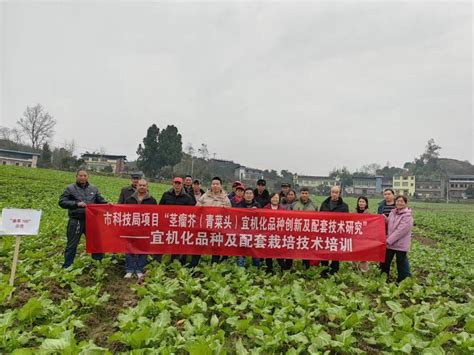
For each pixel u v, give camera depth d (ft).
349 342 15.71
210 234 26.43
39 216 19.54
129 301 20.72
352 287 25.26
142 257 25.90
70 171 191.01
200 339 14.10
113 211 25.84
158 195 107.34
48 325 15.81
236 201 29.68
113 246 25.61
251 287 22.11
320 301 19.93
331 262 27.84
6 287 17.83
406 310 19.19
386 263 27.61
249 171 331.57
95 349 13.42
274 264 29.19
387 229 26.84
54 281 22.16
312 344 15.46
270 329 16.97
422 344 15.70
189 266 27.07
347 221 26.55
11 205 51.98
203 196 27.81
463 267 35.42
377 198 261.85
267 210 26.68
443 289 25.35
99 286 21.17
